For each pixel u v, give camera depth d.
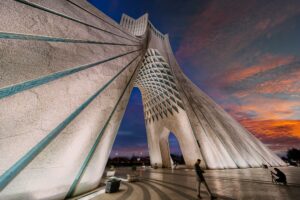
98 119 7.75
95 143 7.61
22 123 4.39
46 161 5.02
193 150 21.86
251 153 24.62
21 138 4.35
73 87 6.33
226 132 24.64
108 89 8.86
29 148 4.54
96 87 7.80
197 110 24.36
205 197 6.21
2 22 4.40
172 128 26.86
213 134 22.45
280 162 29.45
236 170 18.22
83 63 7.22
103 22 11.57
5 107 4.05
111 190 7.79
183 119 24.70
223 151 21.23
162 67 27.88
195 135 20.97
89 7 10.82
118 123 10.22
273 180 10.24
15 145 4.22
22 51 4.70
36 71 4.97
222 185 8.76
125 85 11.20
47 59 5.44
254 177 11.94
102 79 8.41
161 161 28.94
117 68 10.39
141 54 17.12
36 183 4.72
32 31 5.21
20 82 4.46
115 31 12.91
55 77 5.61
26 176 4.46
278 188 7.62
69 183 6.02
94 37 9.03
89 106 7.12
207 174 14.24
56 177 5.38
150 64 26.42
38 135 4.79
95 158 7.65
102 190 8.13
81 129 6.54
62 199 5.73
